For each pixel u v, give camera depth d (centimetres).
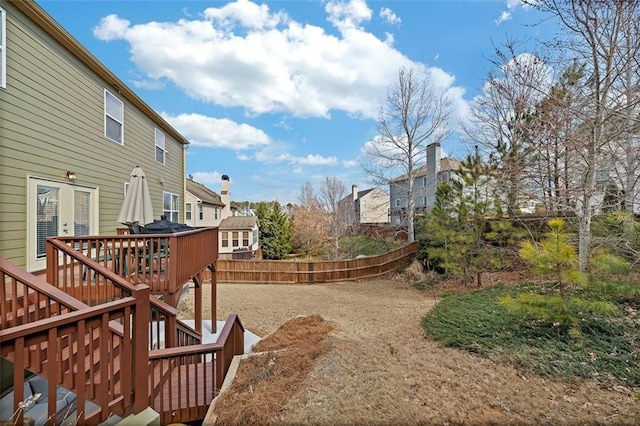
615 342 368
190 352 349
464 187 985
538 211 936
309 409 269
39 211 560
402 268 1423
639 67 582
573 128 673
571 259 403
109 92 783
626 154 626
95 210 720
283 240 2820
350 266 1285
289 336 473
